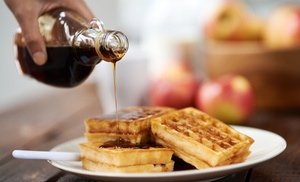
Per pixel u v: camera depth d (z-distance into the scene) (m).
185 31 1.29
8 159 0.77
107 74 1.04
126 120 0.65
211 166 0.61
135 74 1.05
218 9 1.11
